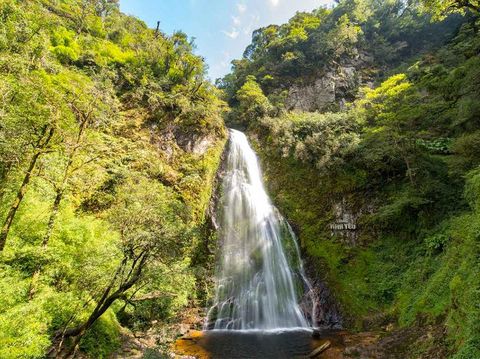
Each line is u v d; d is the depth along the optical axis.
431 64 28.36
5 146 8.00
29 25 14.12
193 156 23.48
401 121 19.39
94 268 8.34
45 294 7.86
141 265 8.13
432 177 18.36
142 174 17.55
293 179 24.12
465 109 15.75
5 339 5.51
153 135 22.89
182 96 26.52
